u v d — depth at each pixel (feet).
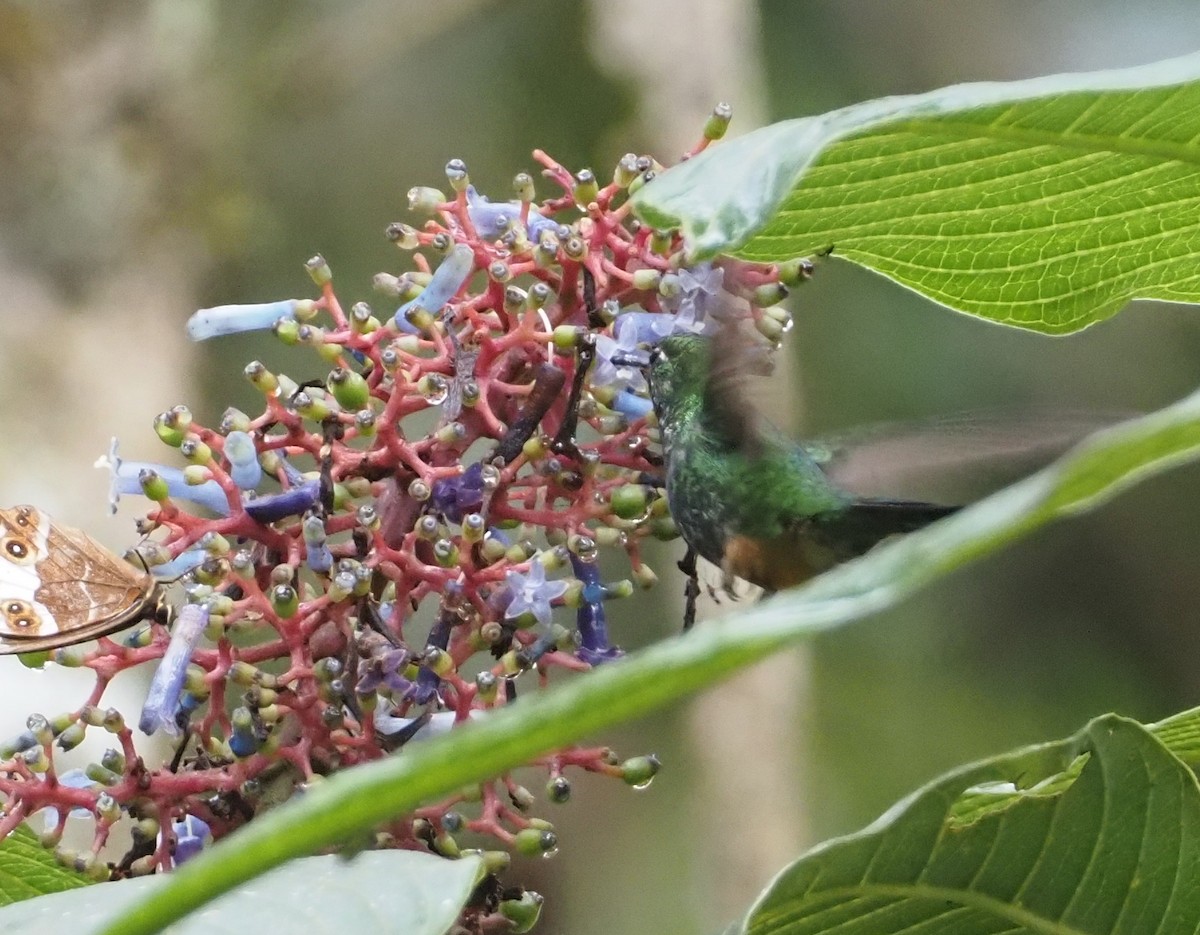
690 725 13.41
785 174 8.62
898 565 8.41
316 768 8.84
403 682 8.82
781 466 9.04
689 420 9.00
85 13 13.35
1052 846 8.79
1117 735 8.76
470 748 8.43
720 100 12.51
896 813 8.75
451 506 8.88
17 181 12.76
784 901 8.80
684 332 9.00
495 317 8.90
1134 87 8.68
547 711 8.42
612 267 8.91
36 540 8.84
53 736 8.82
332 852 8.84
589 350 8.88
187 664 8.82
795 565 9.04
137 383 12.34
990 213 8.87
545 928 13.84
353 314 8.89
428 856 8.71
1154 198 8.85
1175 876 8.80
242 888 8.70
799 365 14.37
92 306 12.51
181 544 8.86
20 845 8.90
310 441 8.88
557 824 14.46
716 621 8.43
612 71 12.91
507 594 8.85
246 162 13.93
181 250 13.34
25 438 11.52
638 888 13.58
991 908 8.81
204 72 13.75
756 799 12.98
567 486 8.89
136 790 8.82
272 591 8.84
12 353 11.85
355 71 14.48
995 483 9.00
